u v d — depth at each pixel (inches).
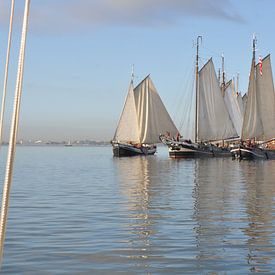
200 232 697.6
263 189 1339.8
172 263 527.2
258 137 3494.1
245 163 2970.0
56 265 515.5
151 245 612.1
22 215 851.4
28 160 3735.2
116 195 1192.8
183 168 2445.9
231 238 656.4
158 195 1194.0
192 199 1105.4
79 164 3002.0
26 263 521.3
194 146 3703.3
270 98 3496.6
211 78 3917.3
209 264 521.3
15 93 175.9
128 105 4165.8
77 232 695.1
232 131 3964.1
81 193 1236.5
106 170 2316.7
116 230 713.6
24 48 171.3
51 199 1099.9
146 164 2913.4
